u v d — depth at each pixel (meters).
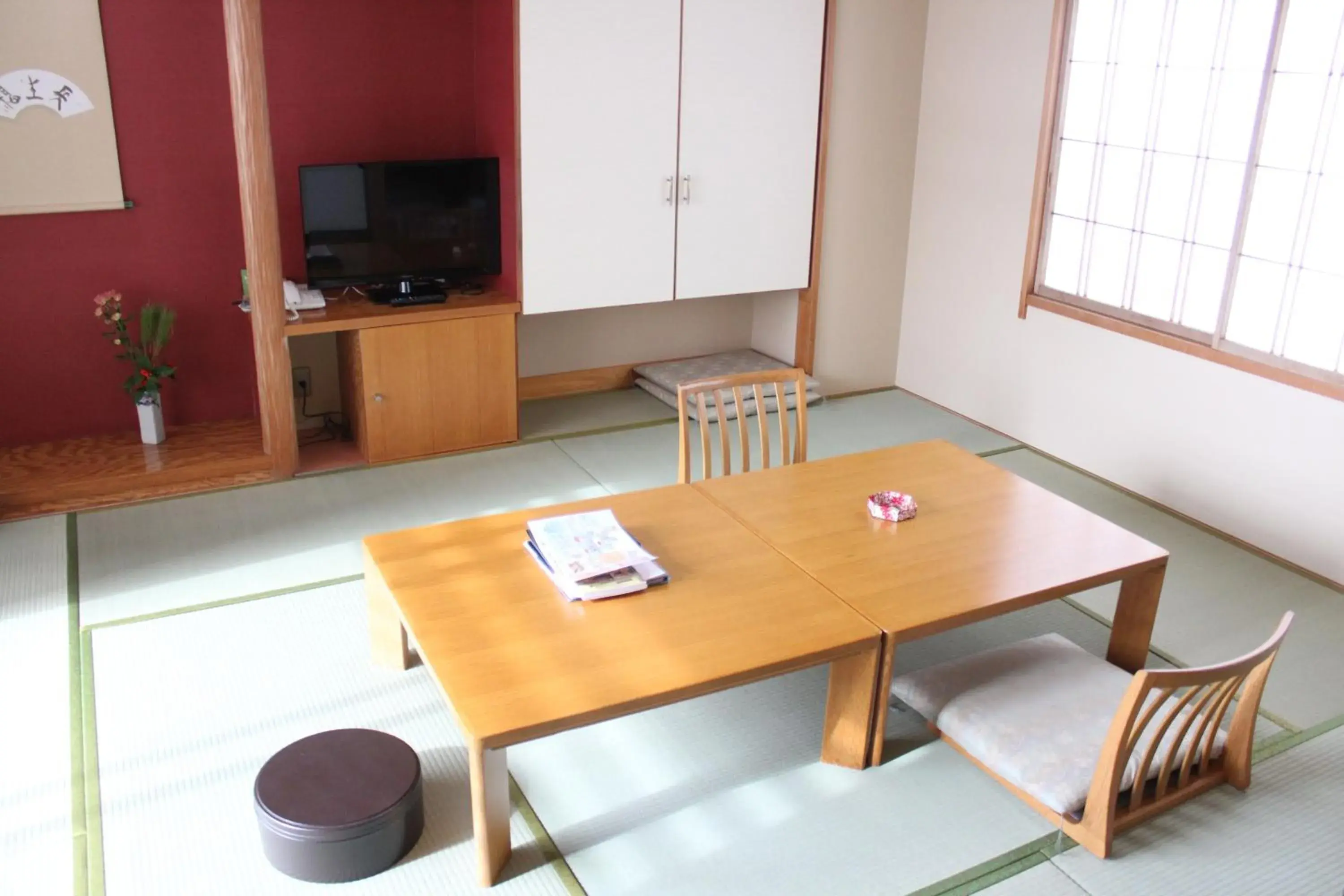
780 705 3.04
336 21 4.36
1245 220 3.88
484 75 4.54
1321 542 3.80
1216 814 2.65
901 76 5.07
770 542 2.91
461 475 4.39
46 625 3.28
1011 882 2.41
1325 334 3.72
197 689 2.99
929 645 3.33
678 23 4.46
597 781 2.71
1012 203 4.77
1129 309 4.40
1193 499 4.22
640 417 5.11
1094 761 2.55
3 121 3.92
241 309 4.40
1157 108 4.15
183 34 4.11
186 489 4.16
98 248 4.21
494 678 2.31
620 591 2.62
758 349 5.71
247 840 2.48
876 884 2.39
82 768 2.69
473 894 2.34
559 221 4.50
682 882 2.39
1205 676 2.26
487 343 4.53
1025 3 4.56
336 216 4.27
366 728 2.79
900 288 5.48
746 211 4.91
